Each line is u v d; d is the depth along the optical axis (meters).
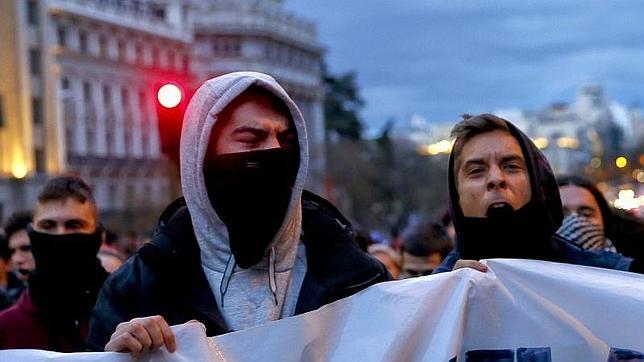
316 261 3.22
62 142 58.62
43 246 4.48
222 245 3.14
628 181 71.00
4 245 7.03
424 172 101.94
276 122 3.11
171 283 3.14
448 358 2.97
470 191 3.53
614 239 5.70
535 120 193.88
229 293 3.13
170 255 3.14
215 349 2.90
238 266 3.14
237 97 3.10
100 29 64.25
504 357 3.06
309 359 2.95
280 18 86.56
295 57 90.81
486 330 3.07
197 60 78.19
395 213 96.56
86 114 62.72
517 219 3.49
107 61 64.94
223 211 3.08
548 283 3.09
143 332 2.77
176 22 74.81
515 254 3.55
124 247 16.70
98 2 63.84
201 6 82.00
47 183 4.70
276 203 3.07
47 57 56.84
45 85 56.53
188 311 3.12
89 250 4.53
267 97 3.13
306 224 3.28
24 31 54.62
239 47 83.00
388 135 102.06
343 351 2.97
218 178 3.06
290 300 3.16
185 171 3.13
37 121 56.16
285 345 2.94
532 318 3.08
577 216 4.91
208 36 82.00
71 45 61.06
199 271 3.17
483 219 3.51
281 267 3.15
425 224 6.69
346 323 3.00
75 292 4.50
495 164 3.51
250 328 2.94
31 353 2.87
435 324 3.02
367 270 3.20
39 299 4.48
